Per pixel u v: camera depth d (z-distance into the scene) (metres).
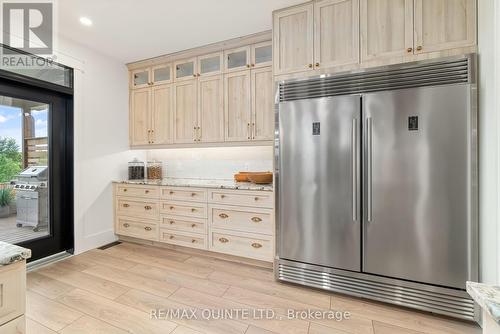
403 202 1.89
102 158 3.29
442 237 1.79
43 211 2.82
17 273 0.89
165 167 3.94
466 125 1.72
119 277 2.40
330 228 2.12
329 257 2.13
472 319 1.71
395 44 1.97
